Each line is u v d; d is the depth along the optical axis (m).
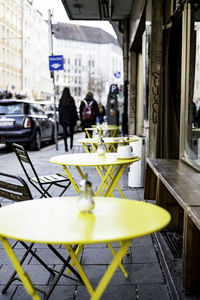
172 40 5.94
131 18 12.51
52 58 13.12
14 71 57.12
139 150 6.74
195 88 4.96
